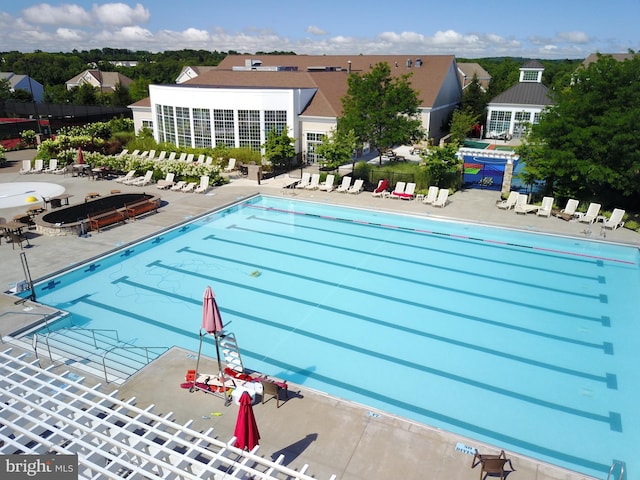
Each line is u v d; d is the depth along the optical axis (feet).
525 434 31.71
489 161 122.83
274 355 40.29
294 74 126.52
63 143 106.22
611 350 41.27
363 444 28.02
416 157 120.57
